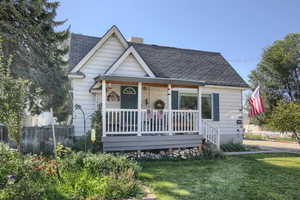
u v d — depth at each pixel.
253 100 12.06
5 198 3.50
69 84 10.22
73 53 11.13
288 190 5.16
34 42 9.47
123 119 8.30
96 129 8.18
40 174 4.54
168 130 8.98
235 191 5.05
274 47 28.47
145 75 11.03
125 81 8.31
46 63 9.84
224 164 8.00
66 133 9.57
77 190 4.19
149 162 7.99
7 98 4.66
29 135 8.80
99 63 10.76
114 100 10.44
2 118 4.71
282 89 28.28
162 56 13.60
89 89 10.41
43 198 3.82
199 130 9.55
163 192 4.86
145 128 8.59
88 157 5.53
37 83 8.95
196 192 4.93
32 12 9.60
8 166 4.23
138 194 4.48
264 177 6.27
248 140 21.03
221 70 14.16
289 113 11.01
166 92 11.71
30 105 9.31
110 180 4.58
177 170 6.92
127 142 8.23
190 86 9.74
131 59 10.82
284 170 7.15
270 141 19.83
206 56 15.28
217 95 13.04
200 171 6.85
